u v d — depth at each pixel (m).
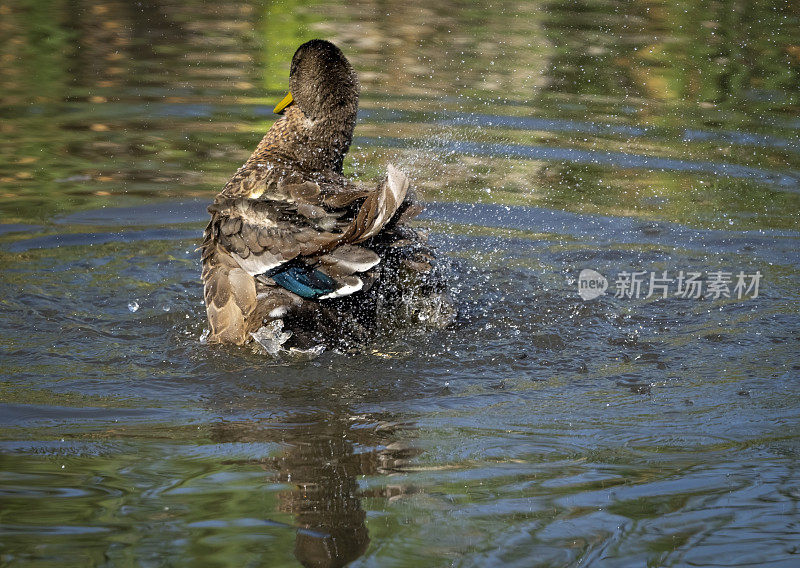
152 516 5.95
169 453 6.82
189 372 8.36
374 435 7.14
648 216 12.88
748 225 12.59
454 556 5.55
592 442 7.08
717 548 5.67
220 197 9.30
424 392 8.00
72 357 8.67
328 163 10.55
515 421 7.45
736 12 21.80
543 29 20.70
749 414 7.58
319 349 8.75
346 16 21.38
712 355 8.88
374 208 8.20
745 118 16.25
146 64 18.28
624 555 5.58
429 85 17.42
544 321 9.68
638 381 8.29
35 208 12.67
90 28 20.20
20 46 18.92
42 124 15.38
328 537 5.73
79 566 5.39
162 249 11.75
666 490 6.36
